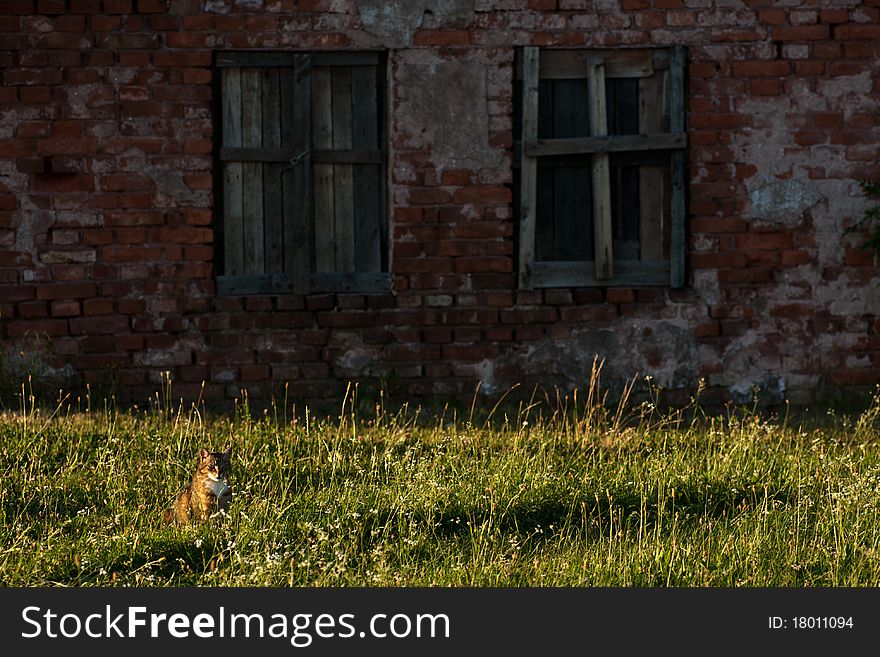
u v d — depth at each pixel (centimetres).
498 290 3594
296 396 3562
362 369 3581
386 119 3600
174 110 3497
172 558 2175
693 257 3634
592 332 3616
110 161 3488
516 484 2598
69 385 3509
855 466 2777
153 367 3531
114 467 2658
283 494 2448
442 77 3553
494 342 3600
